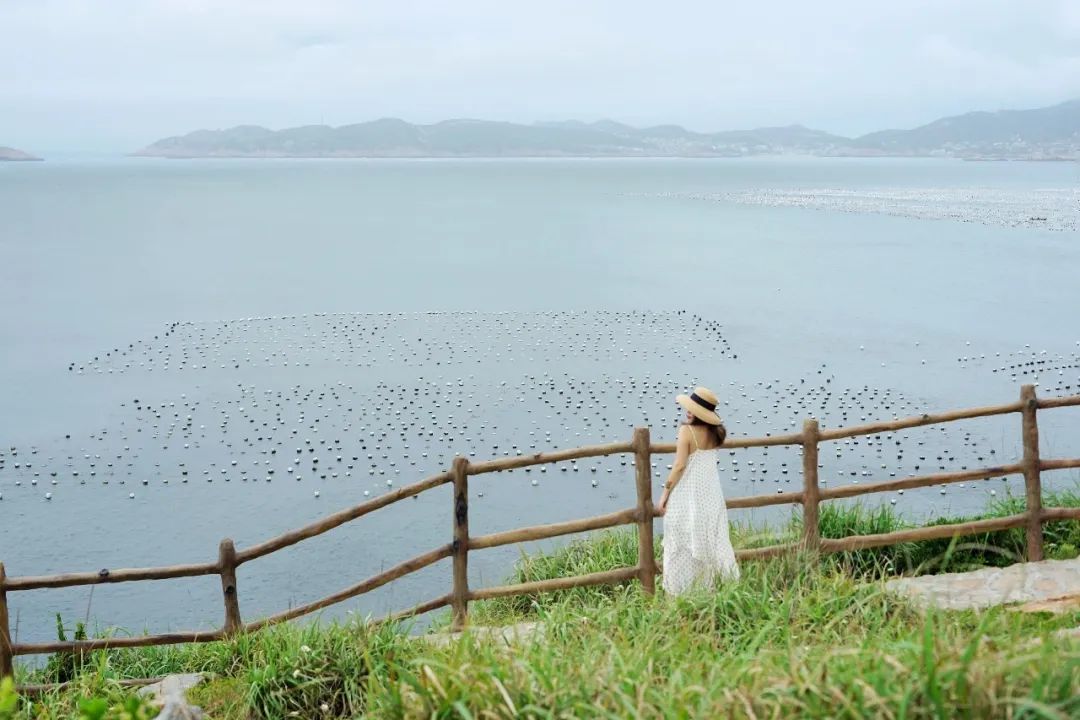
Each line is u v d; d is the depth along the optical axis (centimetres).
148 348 3694
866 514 1165
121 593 1697
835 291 5069
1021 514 969
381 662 713
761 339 3803
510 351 3591
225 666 809
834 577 794
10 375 3288
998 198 13725
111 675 844
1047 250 6919
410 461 2389
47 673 960
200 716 596
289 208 12712
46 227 9500
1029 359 3400
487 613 1016
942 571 844
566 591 1038
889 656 512
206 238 8525
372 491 2200
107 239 8356
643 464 880
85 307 4662
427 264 6438
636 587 894
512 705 509
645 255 6950
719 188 18425
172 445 2536
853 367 3309
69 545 1919
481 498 2116
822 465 2267
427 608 854
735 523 1222
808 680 499
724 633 720
